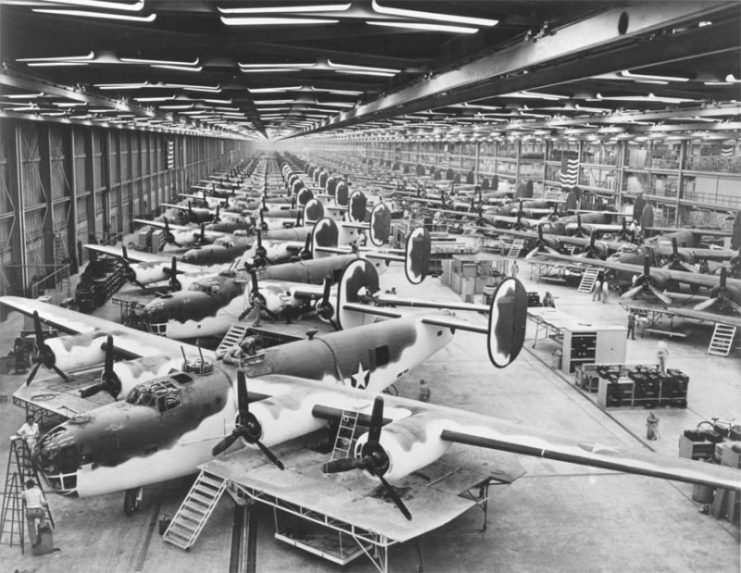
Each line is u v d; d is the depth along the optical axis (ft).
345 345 100.83
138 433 75.36
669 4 50.88
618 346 132.46
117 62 84.02
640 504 84.02
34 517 72.08
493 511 81.92
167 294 127.65
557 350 142.00
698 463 64.95
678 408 114.73
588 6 59.57
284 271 151.74
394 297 129.29
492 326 100.37
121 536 75.56
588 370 124.16
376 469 67.46
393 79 115.24
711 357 143.84
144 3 52.60
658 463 64.69
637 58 65.10
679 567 70.54
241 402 75.61
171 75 113.09
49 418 103.14
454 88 91.09
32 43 80.94
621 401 113.91
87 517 79.66
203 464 80.18
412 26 59.57
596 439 100.99
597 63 70.69
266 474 77.20
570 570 69.82
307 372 93.97
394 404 80.79
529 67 70.64
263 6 53.57
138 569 69.21
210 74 114.73
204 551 72.74
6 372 125.39
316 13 54.03
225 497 84.79
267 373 89.40
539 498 85.20
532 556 72.43
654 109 156.66
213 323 129.70
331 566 70.28
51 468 70.95
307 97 148.05
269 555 72.28
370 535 71.05
